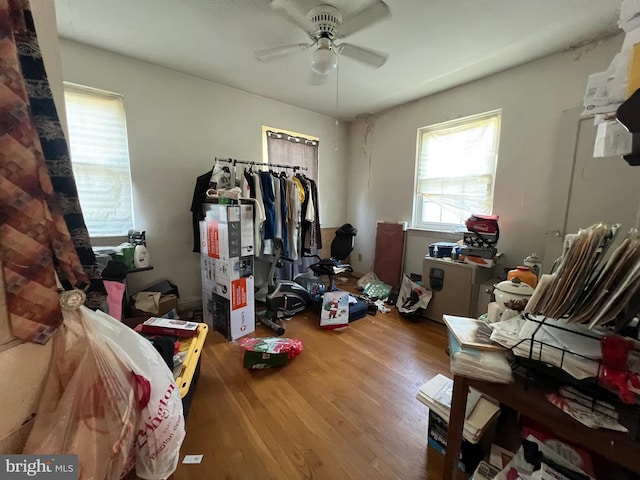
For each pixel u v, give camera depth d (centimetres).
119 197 242
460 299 249
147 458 72
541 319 92
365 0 160
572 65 211
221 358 198
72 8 169
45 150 60
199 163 278
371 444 129
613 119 78
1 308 51
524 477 84
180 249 275
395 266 353
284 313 267
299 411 149
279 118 331
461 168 292
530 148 238
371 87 285
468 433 105
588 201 198
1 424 52
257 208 255
